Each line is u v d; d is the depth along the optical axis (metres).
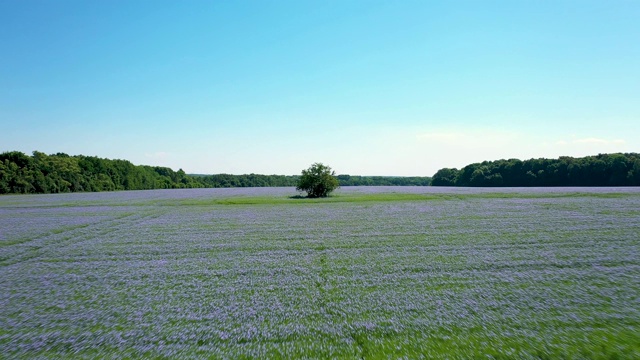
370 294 11.54
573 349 7.51
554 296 10.92
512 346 7.71
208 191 105.06
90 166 117.25
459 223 28.25
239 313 10.05
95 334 8.82
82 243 22.34
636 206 38.38
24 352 7.91
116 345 8.19
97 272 15.22
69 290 12.62
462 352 7.51
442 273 13.92
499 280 12.82
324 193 63.91
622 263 14.79
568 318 9.18
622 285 11.84
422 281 12.91
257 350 7.76
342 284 12.73
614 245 18.45
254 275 14.23
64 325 9.44
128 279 14.01
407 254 17.48
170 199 65.75
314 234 24.14
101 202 58.66
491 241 20.36
